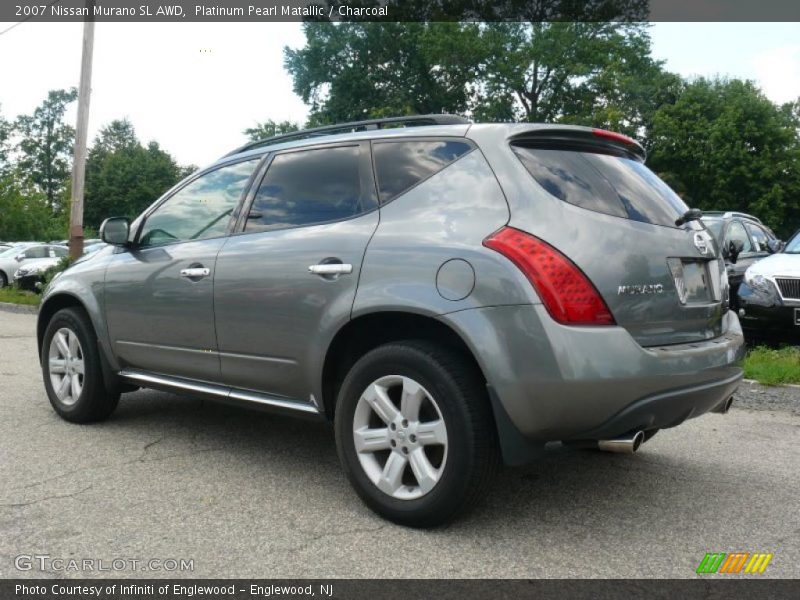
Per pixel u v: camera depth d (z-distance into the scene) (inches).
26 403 221.6
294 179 153.6
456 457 117.0
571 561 112.8
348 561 111.3
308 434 187.0
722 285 140.9
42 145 2906.0
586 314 112.7
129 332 178.1
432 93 1614.2
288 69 1657.2
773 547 119.8
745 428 202.5
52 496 138.6
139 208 2603.3
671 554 116.3
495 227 119.8
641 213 127.1
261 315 146.1
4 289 786.8
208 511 131.8
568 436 115.7
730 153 1696.6
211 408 216.4
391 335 134.6
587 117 1455.5
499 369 113.4
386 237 130.3
